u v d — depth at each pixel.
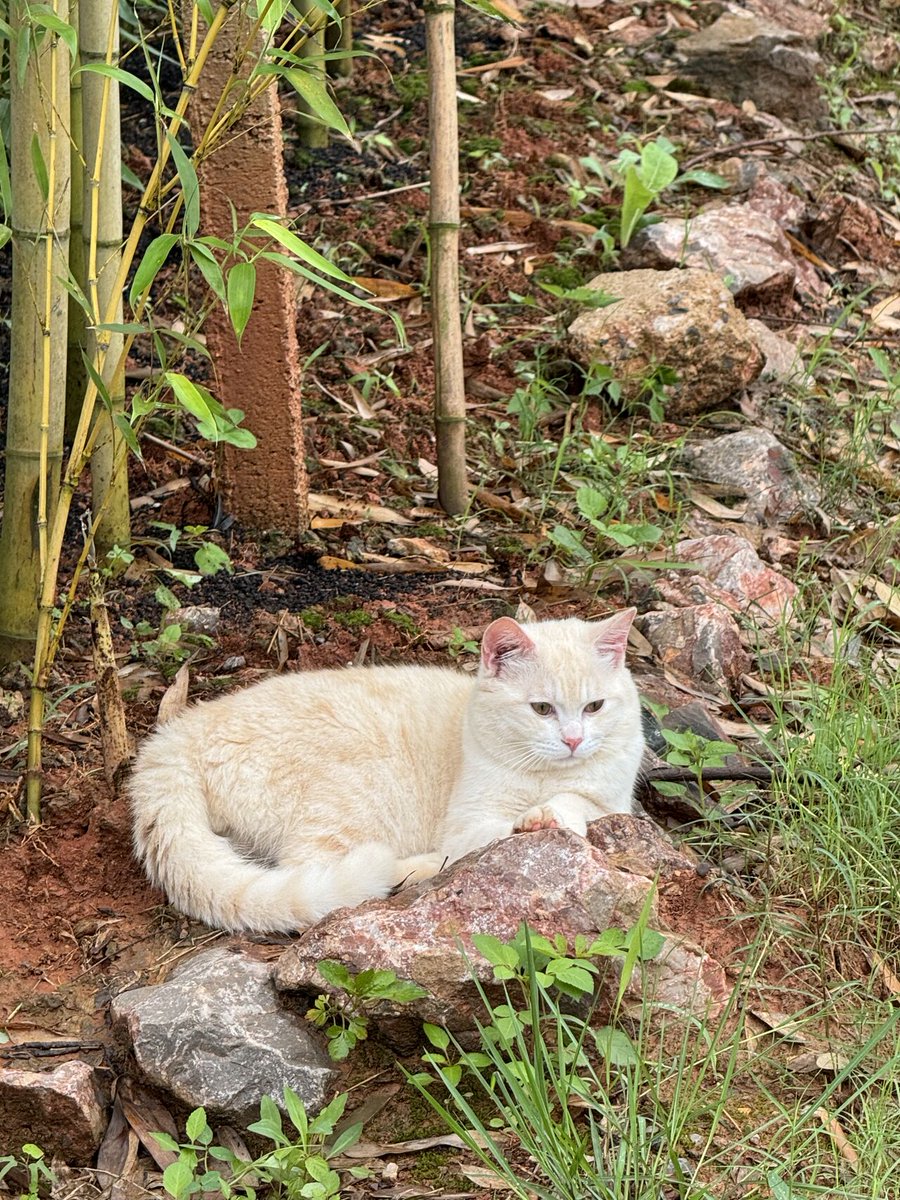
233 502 2.61
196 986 2.09
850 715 2.35
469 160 3.16
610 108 3.34
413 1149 2.05
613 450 2.76
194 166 2.13
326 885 2.17
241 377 2.55
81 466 2.18
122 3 2.68
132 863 2.25
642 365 2.83
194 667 2.45
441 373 2.63
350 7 3.22
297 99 3.16
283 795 2.25
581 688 2.24
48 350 2.18
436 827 2.28
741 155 3.29
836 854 2.21
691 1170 2.02
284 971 2.09
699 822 2.31
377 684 2.31
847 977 2.17
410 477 2.72
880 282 3.16
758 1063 2.09
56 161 2.27
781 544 2.68
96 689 2.38
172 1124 2.07
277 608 2.52
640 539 2.54
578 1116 2.06
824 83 3.56
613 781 2.27
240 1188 2.03
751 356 2.84
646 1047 2.08
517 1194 2.00
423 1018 2.07
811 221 3.18
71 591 2.23
